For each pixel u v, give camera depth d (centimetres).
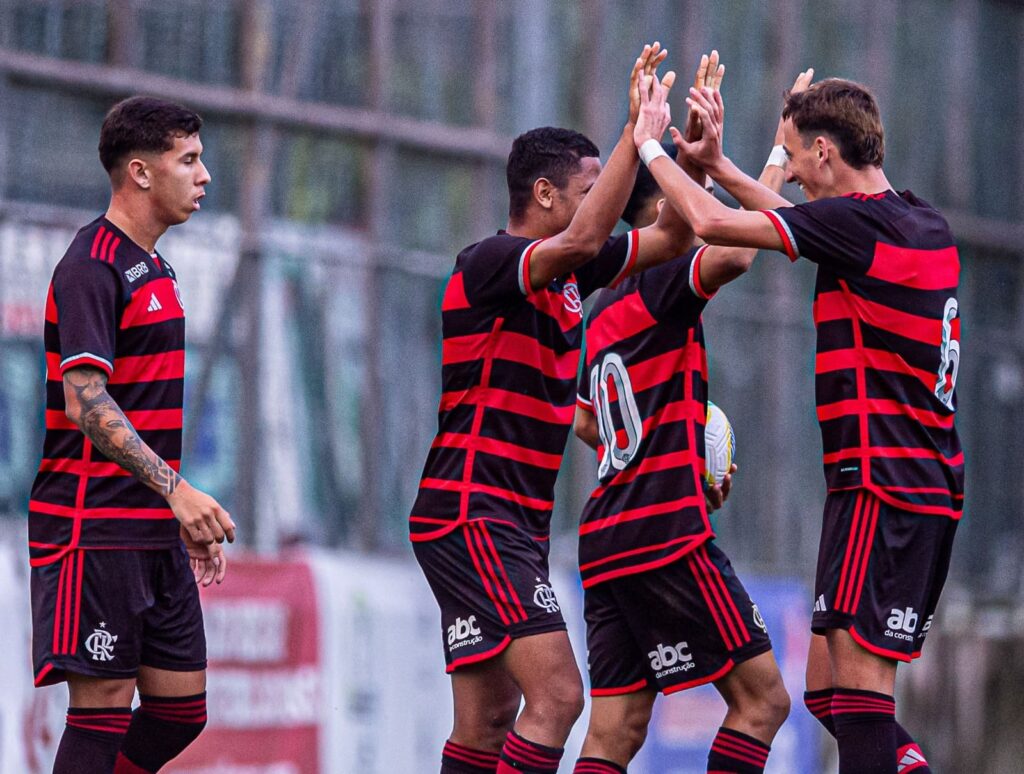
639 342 1875
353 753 3628
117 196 1780
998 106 5419
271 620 3522
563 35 4519
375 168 4156
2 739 3120
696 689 4147
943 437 1731
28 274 3588
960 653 4897
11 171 3609
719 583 1828
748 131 4806
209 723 3372
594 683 1922
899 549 1691
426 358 4197
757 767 1820
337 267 4050
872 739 1673
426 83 4275
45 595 1731
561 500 4300
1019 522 5247
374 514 4025
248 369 3850
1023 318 5394
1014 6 5453
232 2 3962
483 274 1759
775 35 4878
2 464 3466
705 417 1869
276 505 3847
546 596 1772
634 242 1852
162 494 1691
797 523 4800
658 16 4675
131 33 3816
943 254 1723
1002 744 4934
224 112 3919
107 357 1695
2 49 3622
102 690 1733
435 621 3869
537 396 1795
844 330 1714
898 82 5150
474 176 4344
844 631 1697
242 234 3903
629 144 1739
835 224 1677
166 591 1778
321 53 4097
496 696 1819
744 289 4766
